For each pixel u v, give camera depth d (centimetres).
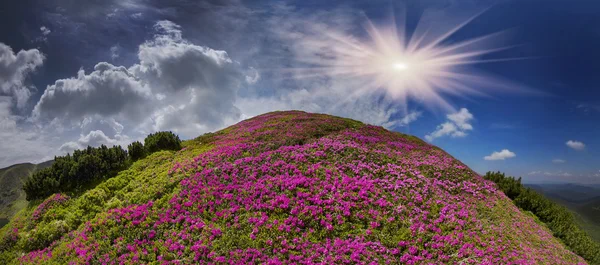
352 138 2875
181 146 3194
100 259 1467
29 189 2258
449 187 2222
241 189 1891
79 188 2291
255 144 2656
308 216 1622
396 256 1423
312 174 2056
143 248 1510
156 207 1828
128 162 2720
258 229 1538
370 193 1875
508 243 1630
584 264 1820
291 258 1359
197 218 1669
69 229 1862
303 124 3353
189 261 1388
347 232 1544
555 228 2381
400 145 2922
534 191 2864
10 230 1942
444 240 1527
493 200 2252
